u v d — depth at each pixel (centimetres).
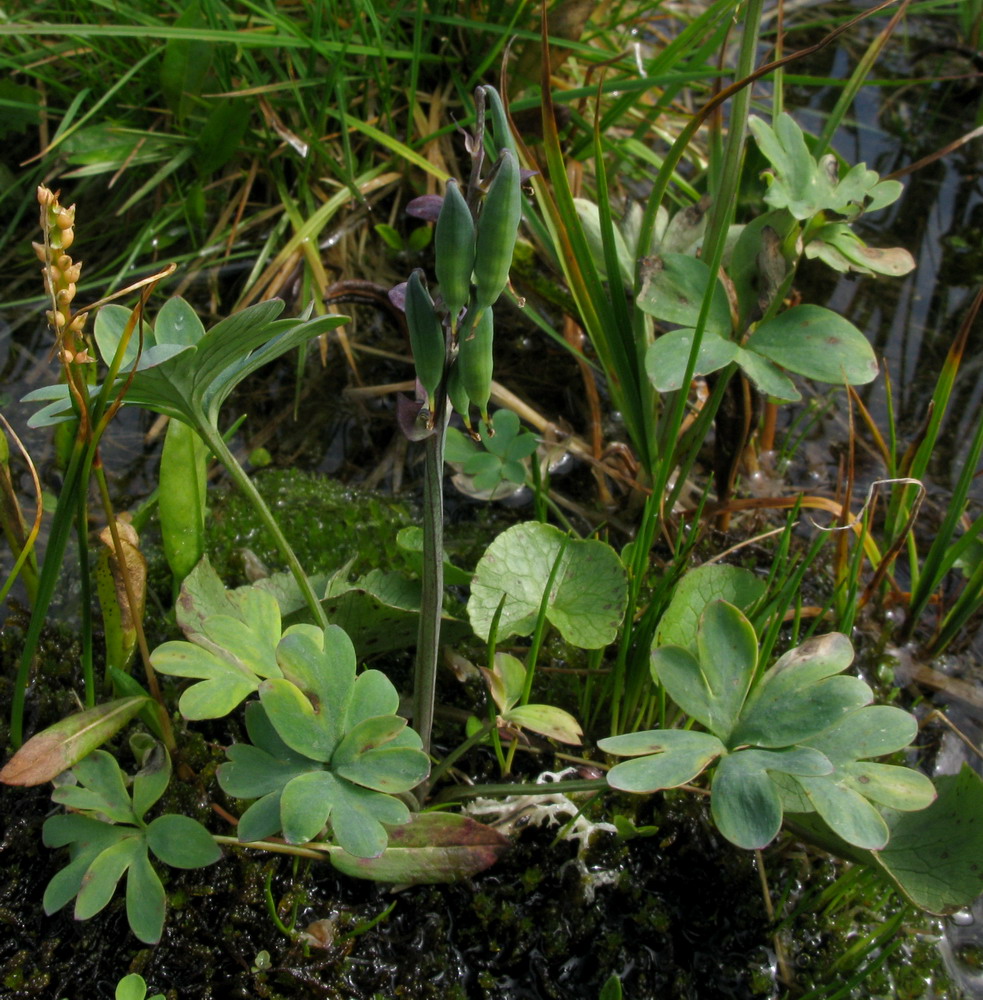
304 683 32
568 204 39
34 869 35
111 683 38
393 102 55
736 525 44
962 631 42
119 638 35
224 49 51
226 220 53
